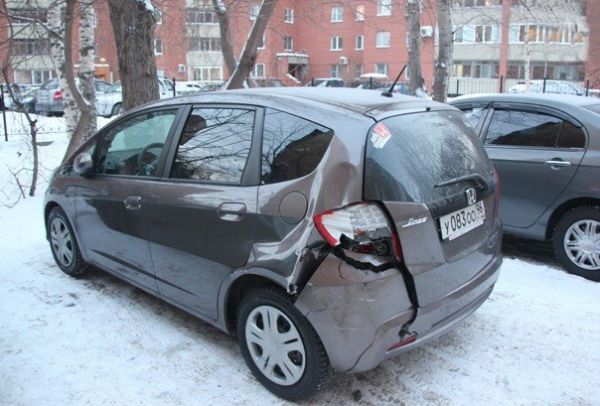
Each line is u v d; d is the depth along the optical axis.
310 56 51.09
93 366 3.62
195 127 3.83
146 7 7.36
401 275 2.95
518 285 4.91
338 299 2.87
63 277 5.13
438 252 3.11
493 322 4.21
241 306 3.40
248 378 3.49
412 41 13.83
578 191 5.11
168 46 16.84
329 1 11.17
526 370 3.59
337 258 2.87
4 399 3.27
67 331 4.08
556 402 3.26
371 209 2.92
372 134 3.02
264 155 3.33
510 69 45.09
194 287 3.68
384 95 3.58
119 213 4.21
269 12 8.77
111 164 4.45
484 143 5.80
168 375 3.53
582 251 5.12
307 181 3.05
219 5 10.41
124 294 4.73
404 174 3.03
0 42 7.75
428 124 3.40
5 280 5.05
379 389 3.38
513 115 5.73
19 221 7.02
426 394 3.33
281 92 3.60
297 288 2.96
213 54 42.16
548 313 4.36
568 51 41.19
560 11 20.36
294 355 3.17
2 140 13.40
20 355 3.75
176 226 3.71
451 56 12.84
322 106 3.26
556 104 5.45
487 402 3.26
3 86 13.48
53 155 11.77
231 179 3.45
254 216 3.21
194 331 4.09
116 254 4.36
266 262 3.10
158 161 3.97
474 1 16.88
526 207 5.46
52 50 10.91
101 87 23.50
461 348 3.85
